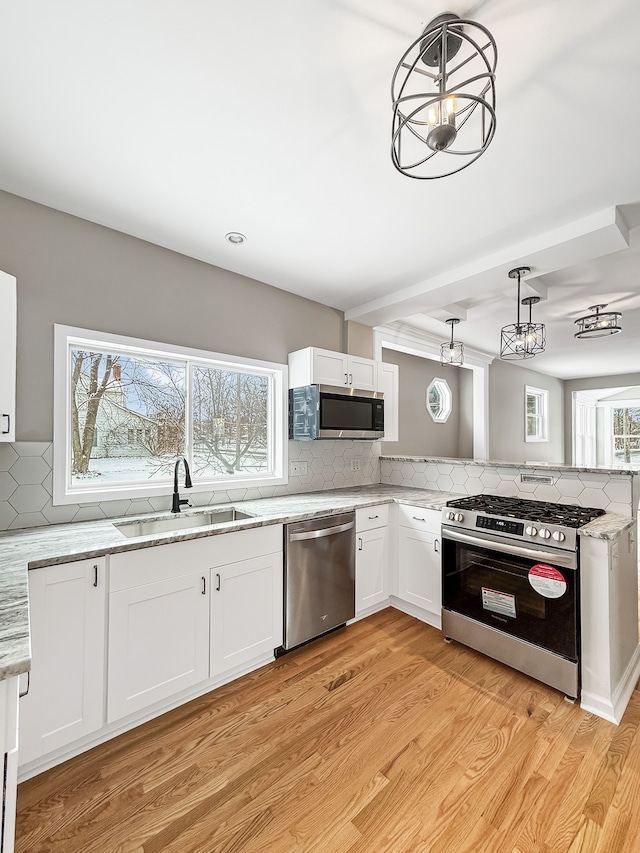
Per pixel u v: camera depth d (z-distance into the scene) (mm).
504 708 1929
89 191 1978
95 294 2254
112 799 1449
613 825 1346
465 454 6254
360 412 3229
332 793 1477
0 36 1204
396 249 2561
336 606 2621
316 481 3422
